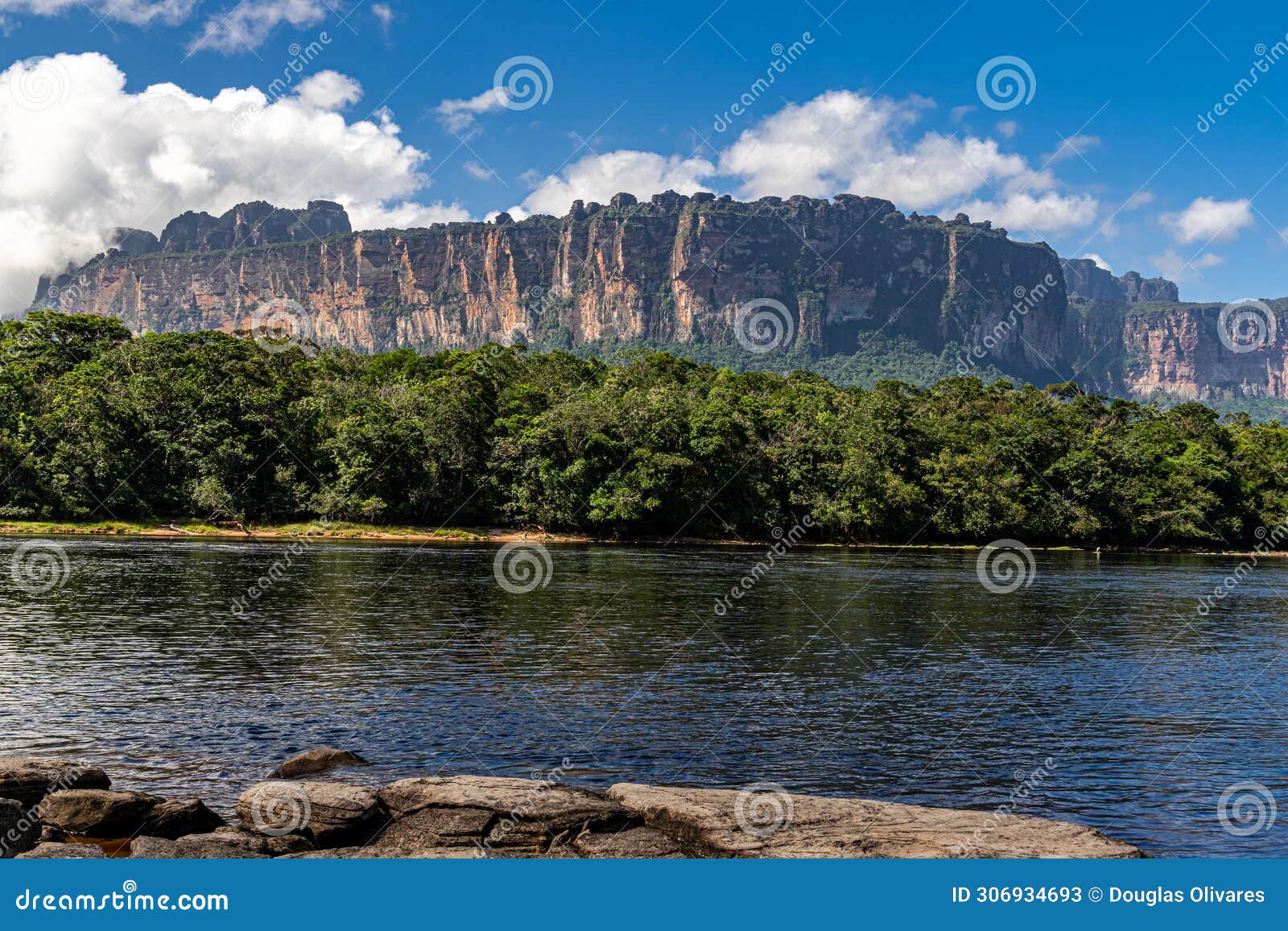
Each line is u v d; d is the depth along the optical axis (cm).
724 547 9619
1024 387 14225
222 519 9056
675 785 1845
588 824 1516
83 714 2284
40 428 8738
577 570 6325
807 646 3478
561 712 2408
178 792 1752
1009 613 4606
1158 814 1769
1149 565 8656
